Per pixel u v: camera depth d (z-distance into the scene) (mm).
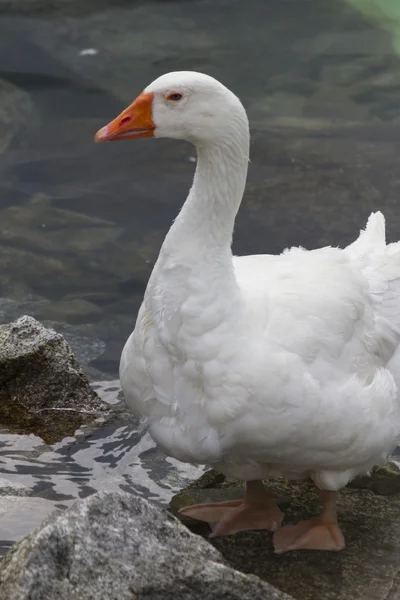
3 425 9711
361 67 17578
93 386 10656
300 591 7391
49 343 10055
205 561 6465
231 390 7223
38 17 18875
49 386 10023
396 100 16625
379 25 19016
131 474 9031
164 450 7875
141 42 18156
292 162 14953
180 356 7363
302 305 7547
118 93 16453
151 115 7613
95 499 6652
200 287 7297
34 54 17547
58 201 13945
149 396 7688
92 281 12562
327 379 7449
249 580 6461
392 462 9258
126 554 6398
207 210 7461
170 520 6695
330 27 18906
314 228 13445
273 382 7191
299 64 17594
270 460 7672
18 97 16234
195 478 9047
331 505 8172
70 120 15750
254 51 17969
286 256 8367
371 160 15000
